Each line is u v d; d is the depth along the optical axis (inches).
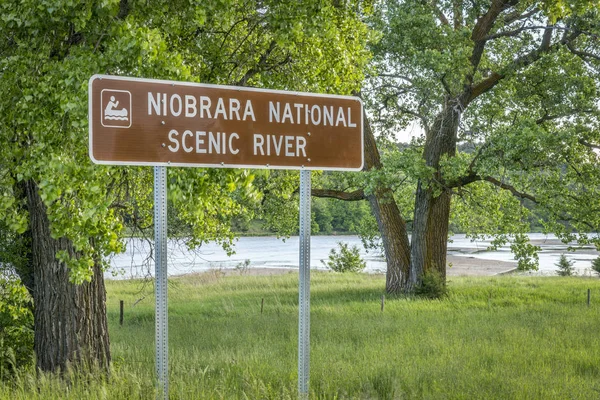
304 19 366.6
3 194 285.1
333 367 426.6
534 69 1000.9
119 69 278.5
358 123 249.3
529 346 538.3
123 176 430.3
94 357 374.3
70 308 373.1
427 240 1053.8
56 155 263.9
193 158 225.3
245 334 642.8
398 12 869.2
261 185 876.0
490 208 1123.3
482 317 741.9
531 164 882.1
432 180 999.6
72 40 309.3
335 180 1128.8
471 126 964.6
